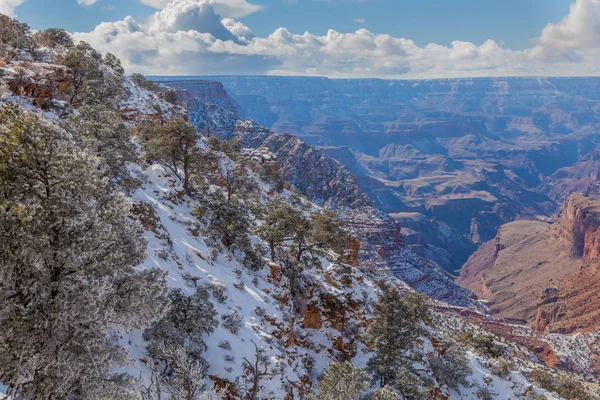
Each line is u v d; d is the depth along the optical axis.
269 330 34.56
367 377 35.81
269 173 100.19
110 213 14.59
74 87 60.03
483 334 70.62
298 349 38.59
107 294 13.52
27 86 42.94
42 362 11.81
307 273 50.78
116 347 13.92
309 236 52.53
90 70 63.41
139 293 14.34
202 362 24.48
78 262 12.80
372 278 77.12
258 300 36.91
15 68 44.12
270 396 26.88
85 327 12.70
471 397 49.16
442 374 48.84
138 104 88.81
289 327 37.00
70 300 12.20
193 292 30.03
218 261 39.53
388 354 41.12
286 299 42.41
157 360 22.33
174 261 32.53
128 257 15.17
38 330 11.90
